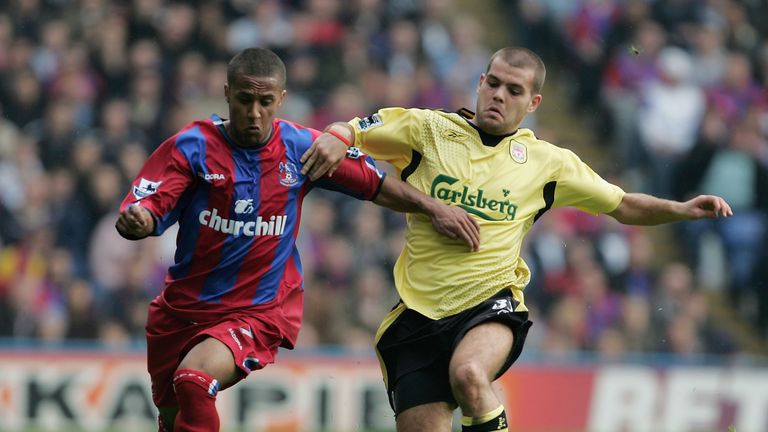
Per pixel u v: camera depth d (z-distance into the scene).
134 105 48.97
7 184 46.50
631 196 22.19
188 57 51.06
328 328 44.81
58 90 49.12
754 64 57.81
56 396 40.12
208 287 20.36
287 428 41.03
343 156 20.53
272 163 20.22
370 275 45.91
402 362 21.50
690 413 43.81
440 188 21.19
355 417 41.38
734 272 52.84
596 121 56.34
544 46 58.66
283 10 53.97
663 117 54.62
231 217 20.06
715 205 21.80
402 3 56.19
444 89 53.69
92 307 44.41
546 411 42.94
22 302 44.31
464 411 19.97
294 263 21.12
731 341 48.84
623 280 48.91
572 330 46.72
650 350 47.78
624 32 56.88
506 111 20.98
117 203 46.06
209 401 19.48
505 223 21.16
